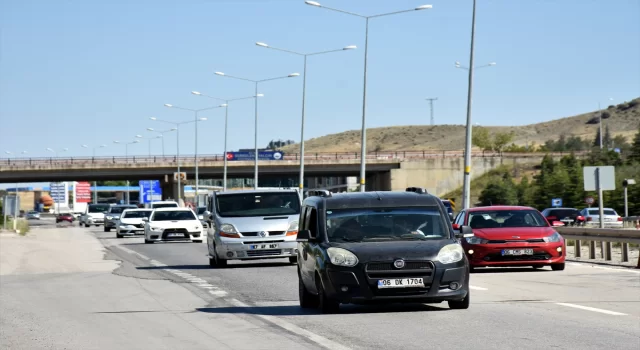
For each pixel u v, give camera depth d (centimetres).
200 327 2312
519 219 4178
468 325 2194
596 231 4891
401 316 2394
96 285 3762
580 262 4650
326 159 18525
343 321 2323
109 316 2630
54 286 3772
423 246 2423
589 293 2994
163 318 2541
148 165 18300
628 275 3738
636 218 10475
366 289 2367
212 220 4738
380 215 2575
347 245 2448
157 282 3819
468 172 6844
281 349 1884
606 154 19812
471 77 6919
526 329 2116
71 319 2578
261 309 2691
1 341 2150
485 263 3916
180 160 18425
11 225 11462
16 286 3819
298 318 2423
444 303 2691
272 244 4603
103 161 18050
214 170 18575
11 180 19250
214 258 4719
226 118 15175
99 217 15675
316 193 2794
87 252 6556
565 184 15875
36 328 2389
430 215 2580
